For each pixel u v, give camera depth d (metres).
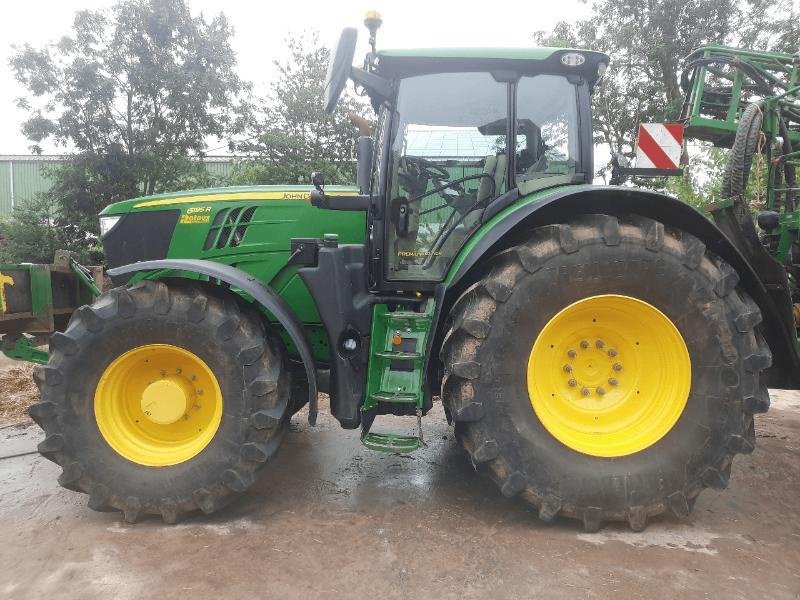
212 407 3.09
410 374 3.05
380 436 3.04
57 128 14.79
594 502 2.78
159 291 2.95
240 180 16.25
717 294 2.79
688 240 2.79
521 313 2.77
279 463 3.82
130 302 2.94
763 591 2.34
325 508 3.13
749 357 2.78
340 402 3.14
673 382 2.87
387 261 3.39
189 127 16.00
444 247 3.38
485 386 2.77
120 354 2.97
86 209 15.01
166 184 15.65
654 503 2.79
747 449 2.78
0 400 5.27
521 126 3.33
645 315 2.86
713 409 2.79
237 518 3.01
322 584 2.40
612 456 2.82
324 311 3.18
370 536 2.80
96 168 14.77
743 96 5.76
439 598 2.30
